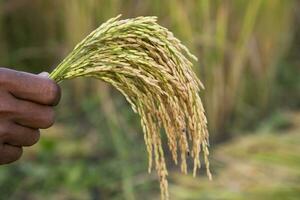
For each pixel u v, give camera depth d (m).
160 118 1.69
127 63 1.66
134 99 1.70
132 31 1.66
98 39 1.67
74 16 5.53
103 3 5.42
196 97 1.65
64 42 5.76
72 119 5.56
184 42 5.25
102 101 5.45
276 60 5.84
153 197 4.65
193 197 4.47
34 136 1.60
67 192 4.72
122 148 5.09
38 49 5.94
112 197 4.69
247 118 5.63
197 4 5.24
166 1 5.27
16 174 4.88
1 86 1.55
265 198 4.37
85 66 1.68
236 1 5.38
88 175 4.85
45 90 1.57
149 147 1.72
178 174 4.78
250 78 5.74
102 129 5.35
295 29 6.66
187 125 1.70
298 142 5.02
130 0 5.41
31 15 5.90
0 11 5.82
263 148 4.98
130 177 4.77
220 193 4.46
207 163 1.67
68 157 5.11
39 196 4.69
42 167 4.91
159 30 1.65
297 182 4.54
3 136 1.56
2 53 5.94
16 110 1.55
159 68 1.65
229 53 5.46
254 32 5.60
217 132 5.46
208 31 5.30
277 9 5.67
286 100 6.11
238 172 4.72
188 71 1.65
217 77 5.40
